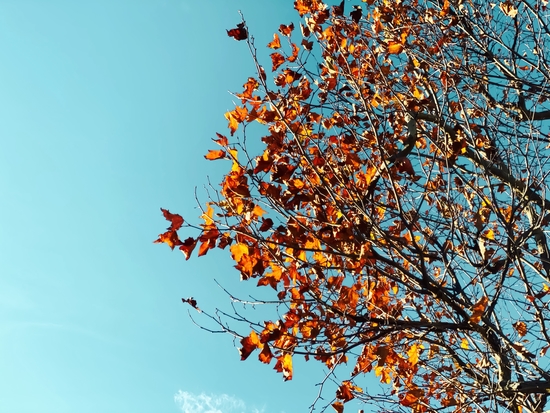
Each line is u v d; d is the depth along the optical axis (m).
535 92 4.83
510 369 4.04
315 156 3.81
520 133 4.59
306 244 3.64
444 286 4.07
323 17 4.00
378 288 3.96
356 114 4.35
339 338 3.68
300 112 3.92
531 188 4.50
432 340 4.18
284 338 3.42
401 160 3.77
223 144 3.46
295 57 4.06
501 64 5.19
